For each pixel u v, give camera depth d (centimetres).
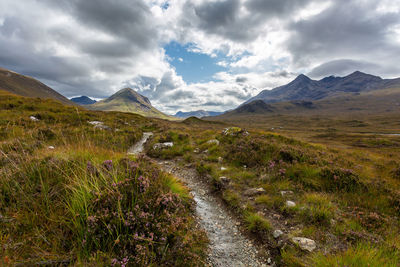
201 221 508
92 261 261
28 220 295
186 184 765
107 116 2908
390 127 16062
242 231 476
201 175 862
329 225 446
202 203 621
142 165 575
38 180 383
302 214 488
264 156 934
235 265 361
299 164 805
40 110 2323
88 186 371
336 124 19588
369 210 524
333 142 6731
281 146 989
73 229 297
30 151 599
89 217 295
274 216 507
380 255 332
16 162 437
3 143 618
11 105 2283
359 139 6931
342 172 692
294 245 388
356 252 335
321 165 804
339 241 393
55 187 370
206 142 1427
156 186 455
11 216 298
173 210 423
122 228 319
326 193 616
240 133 1492
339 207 534
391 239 389
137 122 2992
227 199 618
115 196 359
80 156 535
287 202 552
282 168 787
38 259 244
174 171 925
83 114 2436
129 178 429
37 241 268
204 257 366
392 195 588
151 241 304
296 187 653
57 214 318
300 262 340
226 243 431
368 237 392
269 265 365
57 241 280
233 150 1063
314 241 393
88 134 1196
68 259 259
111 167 475
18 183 350
